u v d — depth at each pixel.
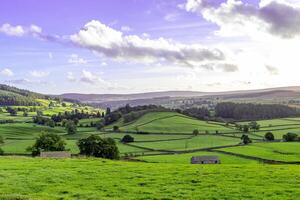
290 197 34.69
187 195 35.94
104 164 57.91
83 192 36.97
